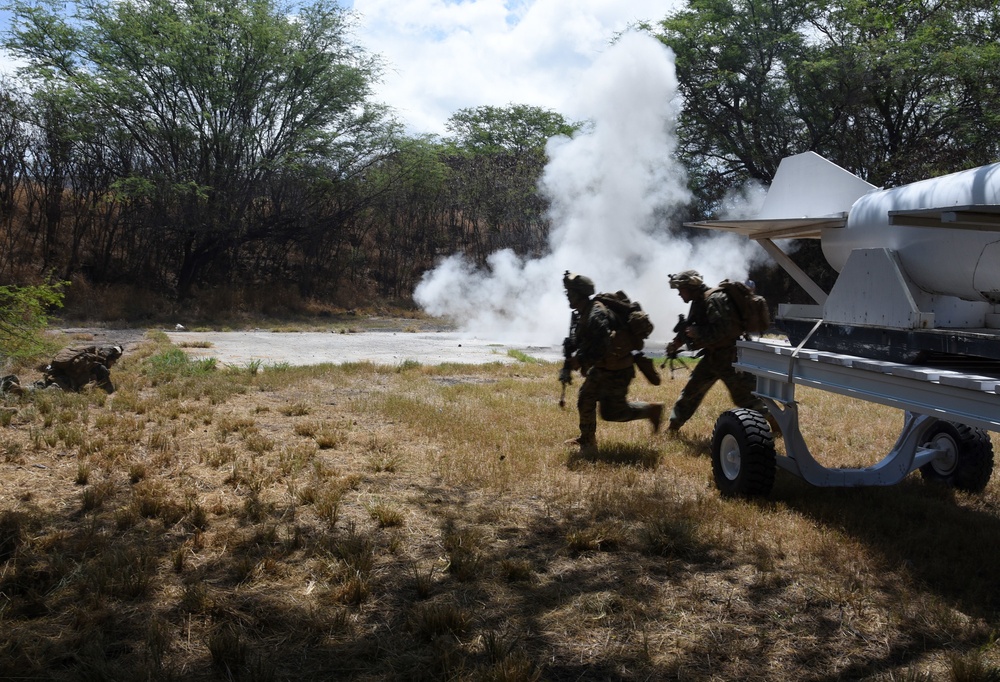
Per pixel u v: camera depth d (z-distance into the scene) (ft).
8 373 33.42
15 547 13.32
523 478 18.95
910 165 89.10
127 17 86.63
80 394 28.07
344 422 25.72
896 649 10.53
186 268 98.32
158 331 65.72
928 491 18.94
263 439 21.99
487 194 117.39
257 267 110.63
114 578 12.04
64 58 87.04
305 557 13.53
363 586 11.78
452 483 18.63
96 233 98.32
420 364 42.55
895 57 86.89
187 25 89.56
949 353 14.11
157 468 18.99
